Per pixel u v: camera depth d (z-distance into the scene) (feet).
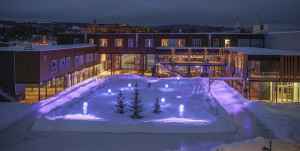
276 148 40.57
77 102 79.05
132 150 43.29
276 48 135.23
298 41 108.88
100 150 43.29
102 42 162.20
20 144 46.42
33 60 86.07
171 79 126.21
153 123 54.90
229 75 129.80
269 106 71.67
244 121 60.29
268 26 161.07
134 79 124.26
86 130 53.26
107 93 95.14
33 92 106.52
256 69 99.09
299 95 92.73
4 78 86.69
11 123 60.29
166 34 160.04
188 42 159.63
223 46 159.43
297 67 90.94
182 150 41.32
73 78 122.11
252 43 158.10
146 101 81.71
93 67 154.40
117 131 52.85
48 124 55.36
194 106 75.15
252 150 39.65
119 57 196.34
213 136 50.55
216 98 82.84
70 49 114.32
